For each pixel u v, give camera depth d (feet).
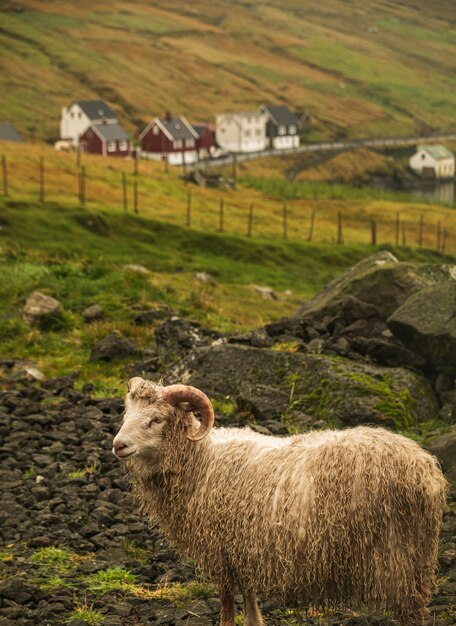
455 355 53.36
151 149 587.68
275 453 26.17
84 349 73.67
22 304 87.40
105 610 30.22
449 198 624.18
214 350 57.31
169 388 27.37
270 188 399.03
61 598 30.86
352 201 374.22
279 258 218.59
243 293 136.87
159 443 27.25
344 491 24.06
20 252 118.73
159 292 91.61
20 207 208.64
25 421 52.37
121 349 68.95
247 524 25.62
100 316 81.46
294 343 60.70
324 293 74.02
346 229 306.76
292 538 24.62
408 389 50.96
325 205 353.10
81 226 205.46
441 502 24.35
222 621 27.25
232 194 333.21
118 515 38.78
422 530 23.99
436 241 306.14
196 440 26.68
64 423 51.85
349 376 51.19
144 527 37.58
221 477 26.66
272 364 54.44
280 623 28.84
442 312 55.06
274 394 51.52
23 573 33.30
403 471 23.82
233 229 253.44
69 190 255.91
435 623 27.55
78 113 602.03
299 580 24.73
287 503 24.93
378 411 48.16
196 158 597.11
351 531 23.93
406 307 56.65
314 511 24.36
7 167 270.05
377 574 23.80
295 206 340.18
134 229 213.25
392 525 23.76
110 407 55.52
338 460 24.47
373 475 23.85
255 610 26.99
